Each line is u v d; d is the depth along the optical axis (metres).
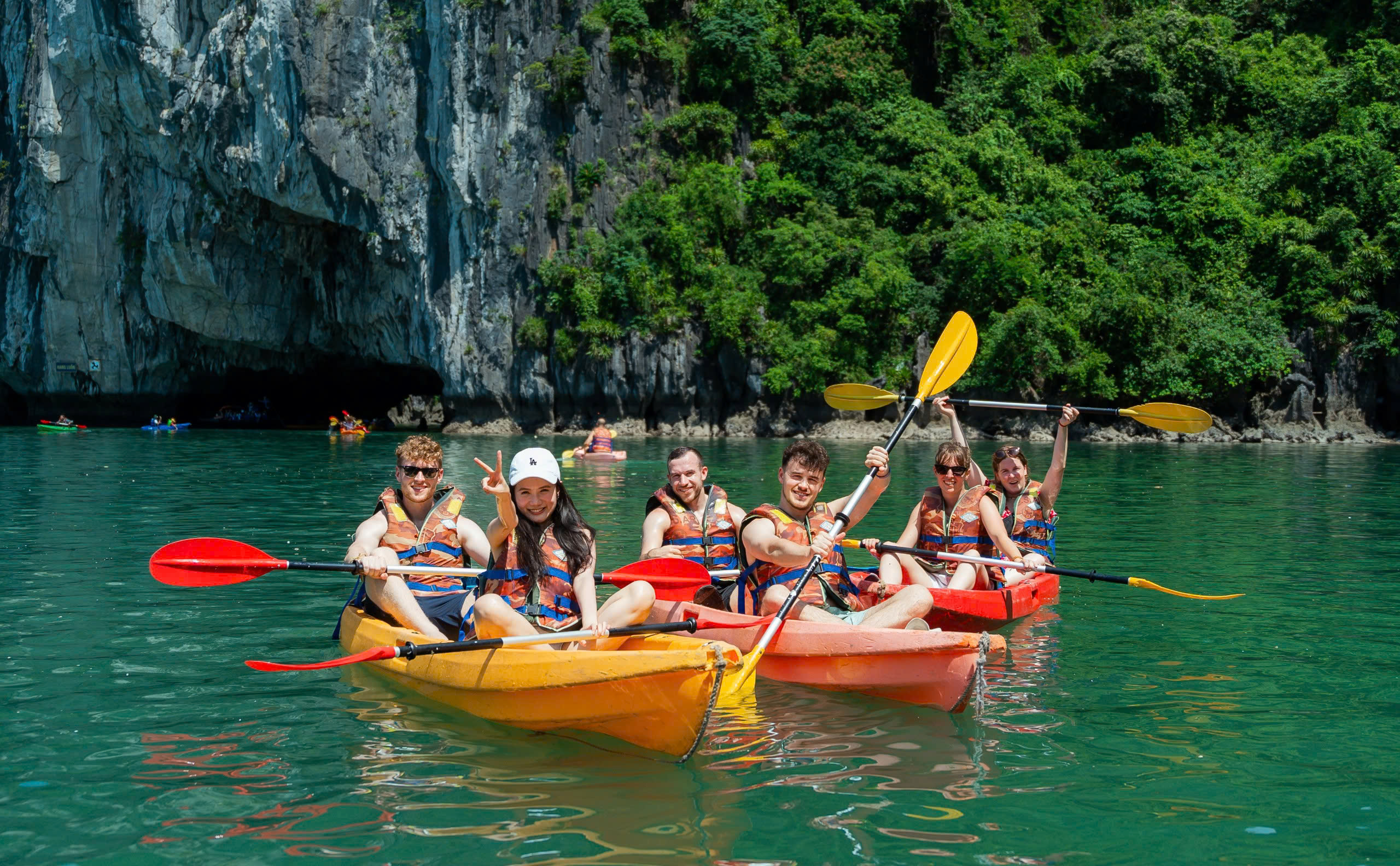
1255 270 39.91
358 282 46.56
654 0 43.84
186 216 44.66
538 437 38.44
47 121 44.88
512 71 42.09
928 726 5.24
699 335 40.50
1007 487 8.67
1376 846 3.84
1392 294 37.41
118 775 4.52
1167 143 45.09
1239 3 50.31
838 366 39.06
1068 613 7.97
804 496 6.45
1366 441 35.06
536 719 5.14
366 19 42.22
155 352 47.75
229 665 6.33
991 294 39.00
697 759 4.78
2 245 47.44
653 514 7.11
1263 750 4.87
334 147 42.00
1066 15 49.97
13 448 27.78
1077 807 4.21
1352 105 43.06
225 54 42.22
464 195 42.16
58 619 7.44
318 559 10.02
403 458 6.77
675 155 43.47
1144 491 17.31
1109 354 38.06
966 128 45.06
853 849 3.81
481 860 3.70
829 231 41.31
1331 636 7.16
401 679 5.97
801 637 6.01
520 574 5.71
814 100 44.94
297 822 4.04
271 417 51.16
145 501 14.95
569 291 41.28
